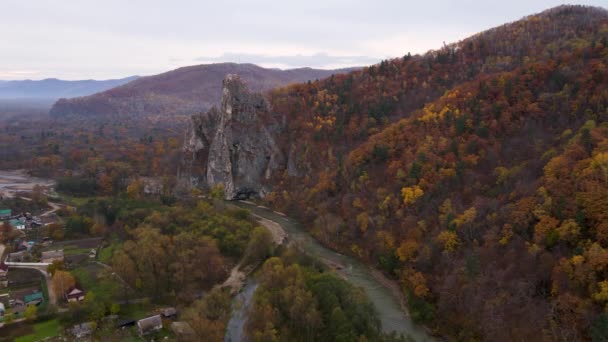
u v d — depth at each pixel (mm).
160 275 116250
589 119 118188
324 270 124438
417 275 111750
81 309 101812
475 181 126062
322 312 94750
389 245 129875
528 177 113562
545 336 83062
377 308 108688
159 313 106250
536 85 144875
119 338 94750
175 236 132125
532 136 127312
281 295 98500
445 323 99312
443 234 115062
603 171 94500
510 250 100312
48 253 138625
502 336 88000
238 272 128750
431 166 136375
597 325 77125
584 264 85125
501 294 94188
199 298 112875
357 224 146375
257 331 86188
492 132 136625
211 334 87625
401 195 136875
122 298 110125
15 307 106188
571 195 97688
